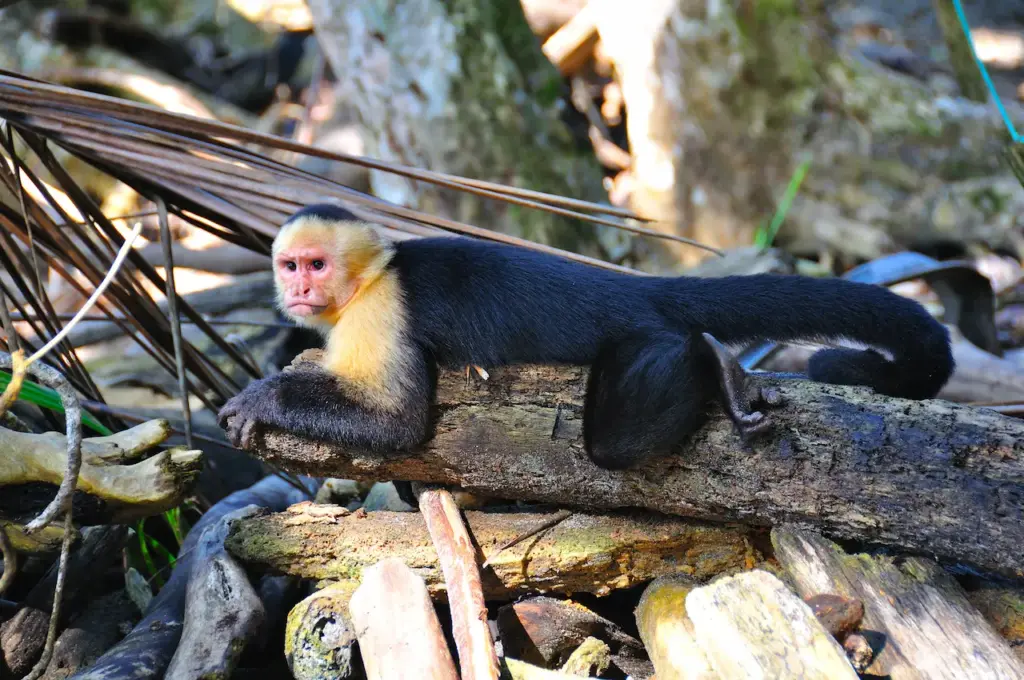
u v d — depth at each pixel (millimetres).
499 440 6066
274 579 7031
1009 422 5453
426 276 6227
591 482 6059
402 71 13578
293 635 5863
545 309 6070
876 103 14773
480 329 6059
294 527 6340
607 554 6164
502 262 6305
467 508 7055
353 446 6109
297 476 8727
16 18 19156
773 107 14609
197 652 5707
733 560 6148
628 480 6000
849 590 5559
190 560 6820
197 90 20250
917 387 6207
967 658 5168
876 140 14609
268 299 11844
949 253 14734
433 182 7066
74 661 6676
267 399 6074
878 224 14586
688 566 6207
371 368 6039
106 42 20141
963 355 9969
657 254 15102
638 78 15289
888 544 5770
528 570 6211
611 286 6332
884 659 5238
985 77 8828
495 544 6238
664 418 5691
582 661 5980
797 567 5734
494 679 5035
